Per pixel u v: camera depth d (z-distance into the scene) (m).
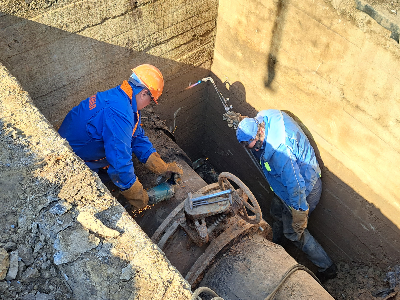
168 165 3.30
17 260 1.77
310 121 3.92
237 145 5.34
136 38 3.76
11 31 2.88
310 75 3.63
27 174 2.01
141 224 3.16
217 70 4.93
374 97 3.13
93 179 2.03
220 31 4.51
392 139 3.18
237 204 2.81
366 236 4.01
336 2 3.00
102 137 2.80
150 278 1.71
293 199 3.74
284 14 3.55
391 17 2.69
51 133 2.20
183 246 2.96
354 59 3.12
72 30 3.20
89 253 1.77
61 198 1.94
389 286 3.80
